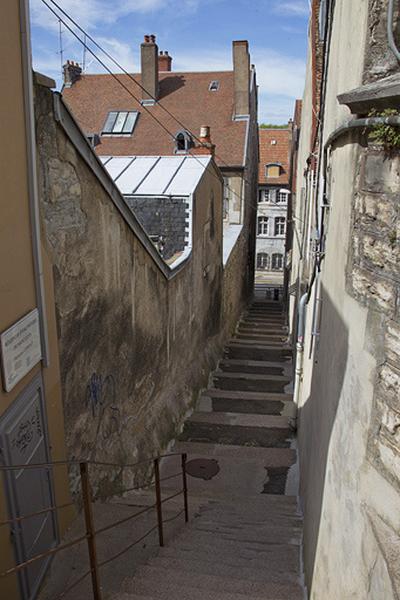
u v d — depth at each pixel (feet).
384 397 8.46
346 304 11.71
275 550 17.07
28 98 11.80
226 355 49.96
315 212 23.38
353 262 11.13
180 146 70.74
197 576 14.01
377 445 8.63
